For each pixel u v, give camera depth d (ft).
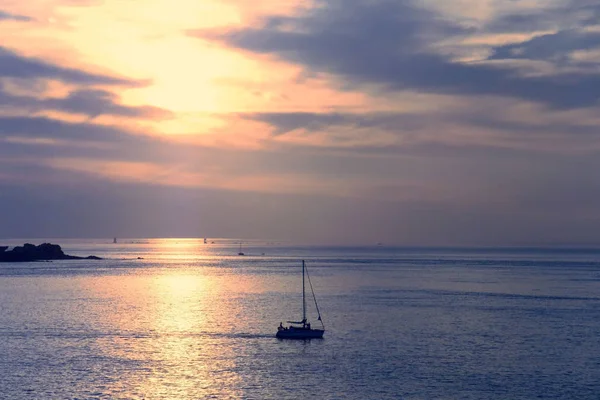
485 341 341.21
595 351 315.78
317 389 245.86
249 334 361.10
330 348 320.70
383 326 389.80
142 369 274.77
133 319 417.90
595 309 475.31
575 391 245.45
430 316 433.07
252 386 249.96
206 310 465.47
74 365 280.92
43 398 233.55
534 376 266.57
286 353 308.60
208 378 260.83
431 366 282.36
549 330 376.89
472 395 240.32
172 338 347.15
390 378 262.26
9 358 294.05
